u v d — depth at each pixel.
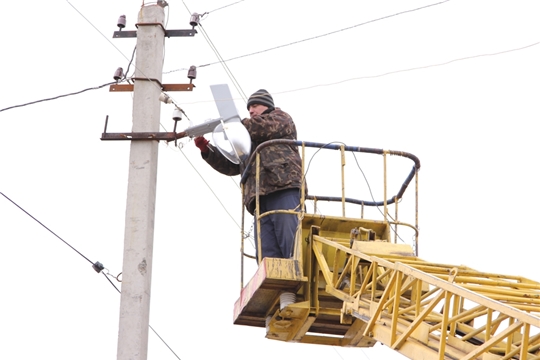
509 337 8.48
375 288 10.07
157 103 12.80
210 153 12.58
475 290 8.73
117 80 13.03
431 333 9.40
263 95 12.44
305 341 12.52
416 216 11.72
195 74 12.91
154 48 13.01
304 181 11.44
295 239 11.30
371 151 11.58
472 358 8.28
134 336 11.80
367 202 12.90
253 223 12.33
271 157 11.79
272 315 12.03
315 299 11.35
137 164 12.46
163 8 13.29
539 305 8.73
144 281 12.01
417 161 11.72
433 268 9.66
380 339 9.76
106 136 12.58
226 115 11.93
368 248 10.30
